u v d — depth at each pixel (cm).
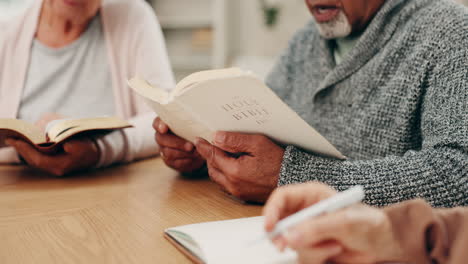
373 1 86
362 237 32
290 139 59
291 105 111
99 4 118
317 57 105
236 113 54
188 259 44
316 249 32
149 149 104
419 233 34
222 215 59
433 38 69
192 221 56
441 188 54
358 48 84
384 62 79
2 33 122
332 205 31
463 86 61
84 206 64
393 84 76
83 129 78
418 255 34
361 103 83
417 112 73
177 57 387
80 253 45
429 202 54
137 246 47
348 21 88
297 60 115
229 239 43
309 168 58
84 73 124
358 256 33
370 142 80
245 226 48
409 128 74
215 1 354
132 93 128
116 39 125
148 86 70
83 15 115
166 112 64
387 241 33
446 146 58
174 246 47
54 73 121
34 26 121
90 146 84
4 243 49
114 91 125
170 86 125
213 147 64
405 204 37
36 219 57
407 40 76
